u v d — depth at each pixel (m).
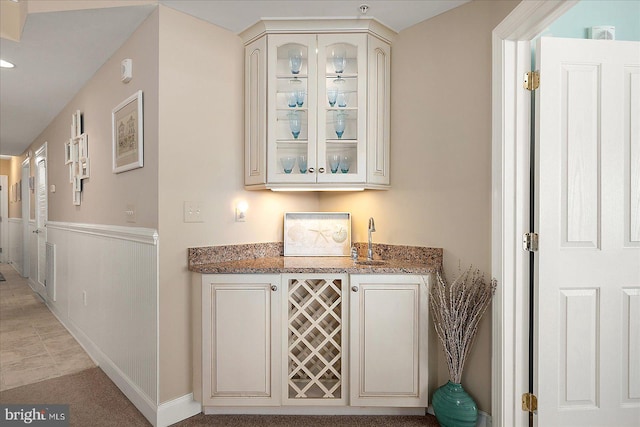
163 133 2.25
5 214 8.92
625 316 2.03
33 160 5.99
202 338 2.24
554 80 1.99
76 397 2.56
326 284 2.26
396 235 2.60
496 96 2.06
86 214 3.47
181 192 2.33
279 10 2.33
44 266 5.25
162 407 2.21
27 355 3.29
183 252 2.34
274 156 2.49
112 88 2.88
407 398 2.23
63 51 2.81
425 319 2.20
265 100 2.49
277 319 2.24
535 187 2.02
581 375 2.02
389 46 2.61
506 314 2.04
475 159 2.20
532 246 2.03
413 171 2.51
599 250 2.02
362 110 2.47
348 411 2.33
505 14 2.01
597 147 2.02
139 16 2.33
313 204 3.06
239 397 2.25
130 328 2.54
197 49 2.41
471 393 2.21
